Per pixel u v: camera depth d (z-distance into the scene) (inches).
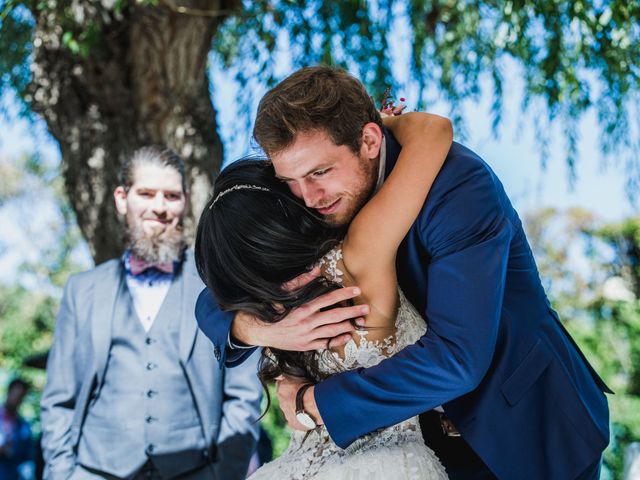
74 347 120.6
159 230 121.3
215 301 89.9
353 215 81.2
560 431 82.3
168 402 116.4
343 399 77.7
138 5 169.3
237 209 80.7
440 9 203.8
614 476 433.7
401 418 77.3
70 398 119.8
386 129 84.3
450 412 83.2
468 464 88.6
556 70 177.3
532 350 82.9
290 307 80.7
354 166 78.0
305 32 185.6
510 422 81.5
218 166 180.1
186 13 171.3
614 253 737.0
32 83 180.2
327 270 81.1
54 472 115.5
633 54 174.9
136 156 124.5
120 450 114.6
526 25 174.7
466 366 75.6
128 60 174.7
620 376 507.5
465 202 78.2
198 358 118.3
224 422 118.6
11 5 174.4
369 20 192.9
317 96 75.9
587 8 167.9
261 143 76.8
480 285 76.2
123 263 124.3
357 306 79.6
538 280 87.4
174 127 174.4
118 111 176.9
